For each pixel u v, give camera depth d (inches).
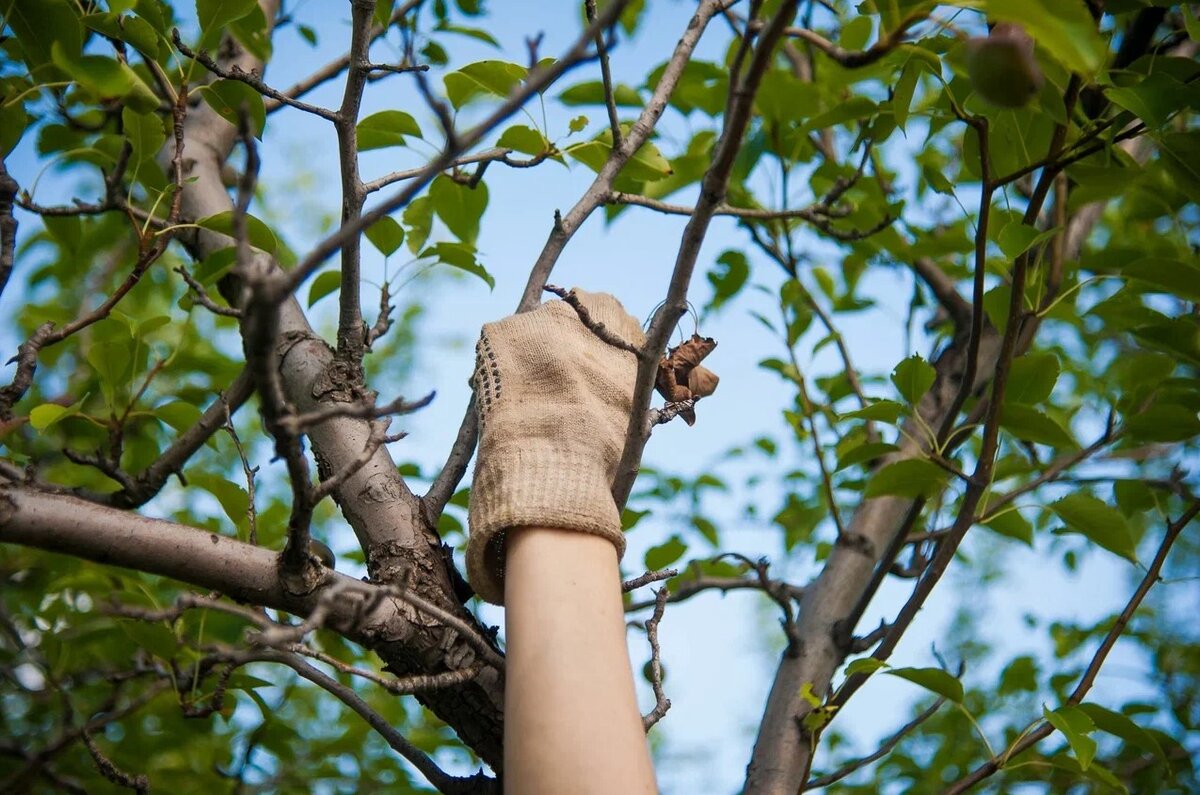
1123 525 43.6
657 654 39.0
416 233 48.4
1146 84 38.5
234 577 36.7
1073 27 27.8
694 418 39.5
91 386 55.1
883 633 47.3
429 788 58.2
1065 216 48.3
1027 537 46.6
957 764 68.7
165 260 71.6
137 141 41.8
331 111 38.8
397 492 39.8
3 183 39.4
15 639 51.4
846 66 29.9
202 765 57.1
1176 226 55.9
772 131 53.7
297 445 31.6
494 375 37.7
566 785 31.0
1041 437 42.5
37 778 50.0
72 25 40.2
